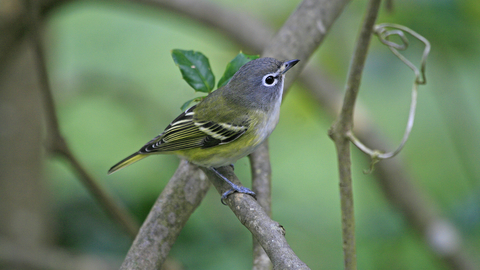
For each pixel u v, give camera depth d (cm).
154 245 632
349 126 665
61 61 1502
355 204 1248
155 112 1397
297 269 467
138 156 804
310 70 1250
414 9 1073
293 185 1334
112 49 1522
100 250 1114
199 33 1516
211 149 750
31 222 1175
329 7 864
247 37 1223
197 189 687
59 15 1380
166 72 1501
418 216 1148
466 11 1058
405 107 1391
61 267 1045
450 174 1273
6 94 1159
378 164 1178
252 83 770
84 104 1477
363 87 1332
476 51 1093
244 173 1117
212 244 1043
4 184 1164
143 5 1281
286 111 1366
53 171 1283
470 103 1305
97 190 973
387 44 718
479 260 1096
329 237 1147
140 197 1122
